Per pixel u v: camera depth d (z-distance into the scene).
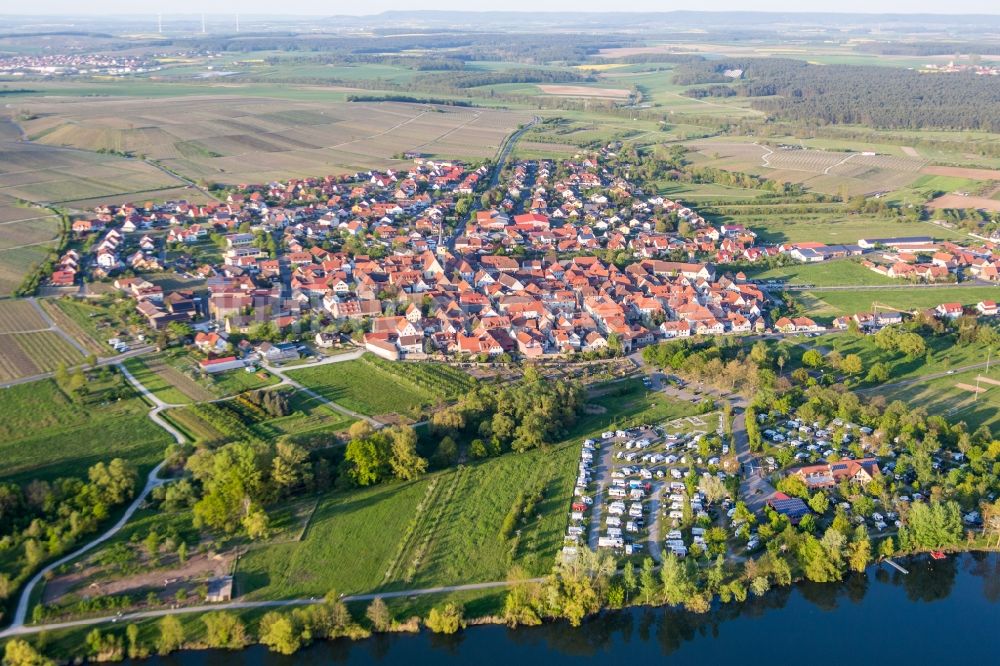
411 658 167.12
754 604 183.88
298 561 185.62
